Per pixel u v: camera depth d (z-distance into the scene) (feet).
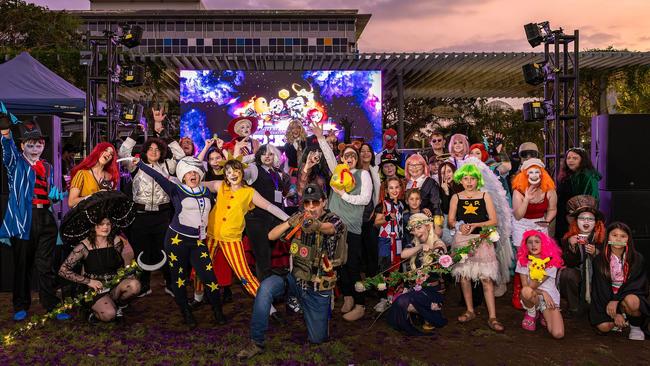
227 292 23.31
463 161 24.66
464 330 19.77
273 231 17.40
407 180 22.81
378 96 66.13
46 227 20.74
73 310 21.53
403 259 20.81
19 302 20.66
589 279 20.53
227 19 200.95
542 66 41.09
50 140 25.48
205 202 19.84
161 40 201.26
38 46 103.14
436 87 86.99
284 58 61.82
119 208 20.04
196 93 64.75
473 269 19.90
